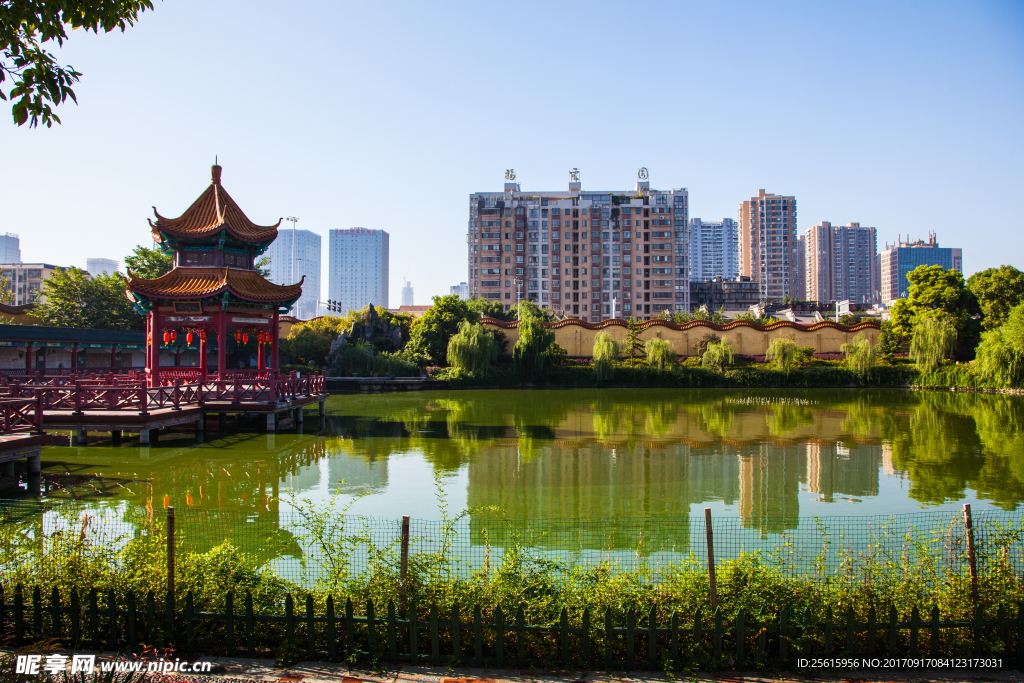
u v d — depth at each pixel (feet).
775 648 22.47
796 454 72.38
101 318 166.81
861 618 22.89
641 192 421.18
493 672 21.77
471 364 179.11
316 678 21.26
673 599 23.52
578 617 23.17
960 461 67.62
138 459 65.41
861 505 49.65
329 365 183.21
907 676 21.53
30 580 24.93
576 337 208.33
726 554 32.99
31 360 140.97
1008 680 21.30
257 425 91.91
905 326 204.95
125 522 35.96
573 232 404.98
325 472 61.31
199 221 91.76
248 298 88.99
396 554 26.27
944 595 23.70
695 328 207.00
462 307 216.33
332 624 22.56
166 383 89.40
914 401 138.21
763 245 629.10
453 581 24.59
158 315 89.04
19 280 306.35
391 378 172.45
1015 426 95.76
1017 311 161.79
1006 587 23.52
